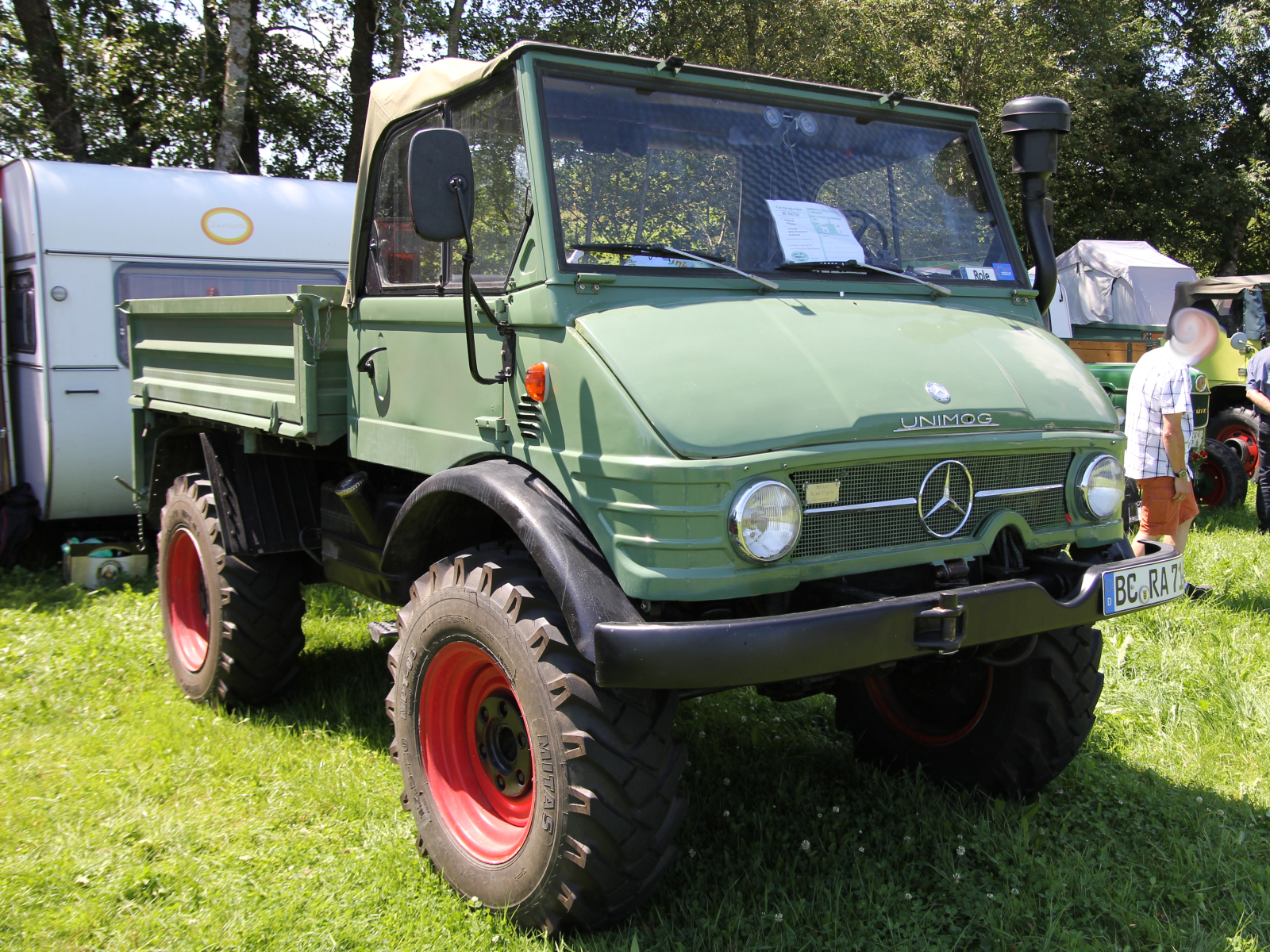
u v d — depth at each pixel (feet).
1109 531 10.51
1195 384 29.45
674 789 8.89
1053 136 12.03
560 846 8.64
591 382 8.78
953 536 9.44
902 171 12.12
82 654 17.67
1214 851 10.85
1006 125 12.11
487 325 10.14
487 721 10.34
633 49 58.65
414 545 11.15
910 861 10.84
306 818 11.88
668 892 9.97
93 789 12.56
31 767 13.15
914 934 9.38
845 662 8.11
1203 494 34.09
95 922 9.69
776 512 8.25
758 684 7.93
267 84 53.21
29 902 10.01
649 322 9.17
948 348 10.07
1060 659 11.36
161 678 17.03
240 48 39.14
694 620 9.09
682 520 8.13
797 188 11.29
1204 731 14.20
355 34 54.19
